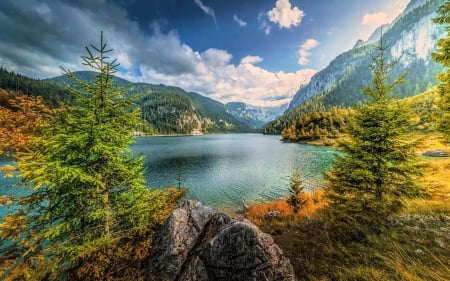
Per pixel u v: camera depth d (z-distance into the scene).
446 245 6.43
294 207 17.02
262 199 26.39
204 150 80.31
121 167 6.54
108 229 6.23
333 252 7.14
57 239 6.00
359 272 5.63
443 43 7.85
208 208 7.25
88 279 5.39
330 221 9.45
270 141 126.19
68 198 6.02
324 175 10.64
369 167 8.85
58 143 5.37
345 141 10.03
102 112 6.18
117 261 5.89
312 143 92.44
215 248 5.61
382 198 8.64
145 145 104.56
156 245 6.29
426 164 8.39
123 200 6.78
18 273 4.82
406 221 8.73
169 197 8.87
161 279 5.62
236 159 57.25
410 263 5.70
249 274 5.13
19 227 5.25
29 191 24.12
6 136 5.85
